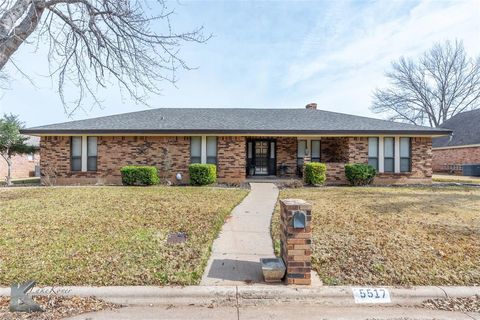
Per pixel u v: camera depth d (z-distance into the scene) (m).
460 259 4.27
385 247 4.70
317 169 12.70
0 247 4.56
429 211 7.29
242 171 13.62
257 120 15.06
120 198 8.69
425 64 32.75
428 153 13.68
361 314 3.10
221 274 3.85
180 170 13.58
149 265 4.00
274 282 3.62
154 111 16.98
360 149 13.69
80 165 13.37
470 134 23.06
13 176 22.00
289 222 3.59
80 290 3.37
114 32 6.58
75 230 5.43
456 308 3.22
